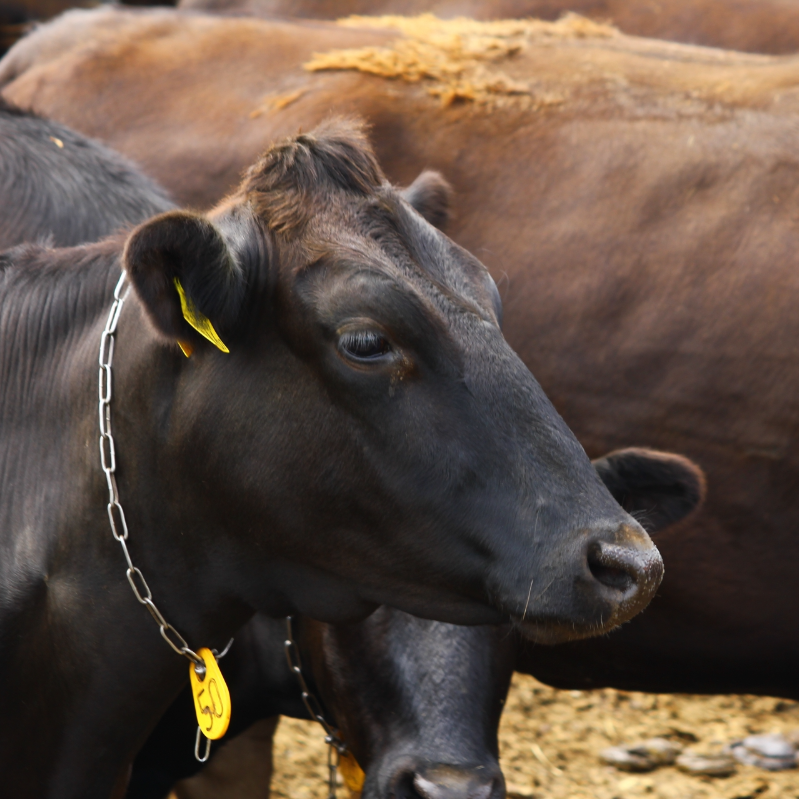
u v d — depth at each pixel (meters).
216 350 4.34
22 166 6.31
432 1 12.81
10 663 4.84
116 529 4.57
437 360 4.14
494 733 5.36
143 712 4.82
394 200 4.44
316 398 4.22
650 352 6.84
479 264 4.57
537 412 4.20
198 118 8.20
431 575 4.31
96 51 8.88
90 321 4.83
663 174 7.02
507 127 7.42
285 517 4.36
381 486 4.21
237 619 4.81
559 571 4.05
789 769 8.34
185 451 4.41
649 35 11.98
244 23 8.84
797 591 6.77
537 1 12.31
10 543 4.82
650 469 5.25
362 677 5.42
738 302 6.71
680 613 6.88
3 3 16.14
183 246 4.02
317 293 4.17
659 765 8.39
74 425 4.73
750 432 6.67
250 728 7.22
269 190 4.44
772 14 11.85
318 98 7.84
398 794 5.07
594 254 6.98
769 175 6.87
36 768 4.91
